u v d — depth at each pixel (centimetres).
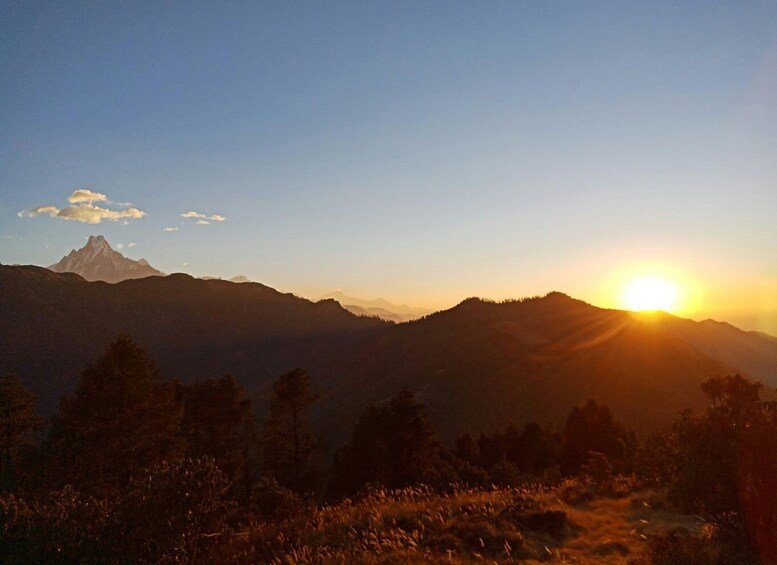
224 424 4216
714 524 970
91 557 697
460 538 1019
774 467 872
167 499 748
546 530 1110
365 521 1107
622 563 929
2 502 730
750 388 988
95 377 2933
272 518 1248
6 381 3347
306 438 4509
